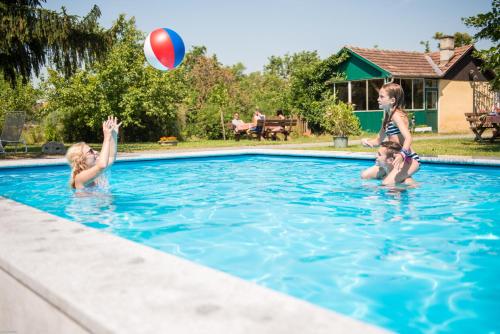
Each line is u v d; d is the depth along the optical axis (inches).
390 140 262.8
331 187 275.9
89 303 64.7
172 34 356.5
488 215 195.3
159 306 63.6
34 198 250.7
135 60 843.4
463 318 91.7
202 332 55.2
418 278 117.3
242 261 136.5
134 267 81.7
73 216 203.3
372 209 210.7
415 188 263.7
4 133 551.8
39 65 590.2
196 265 83.0
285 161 447.8
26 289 78.7
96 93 816.9
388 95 251.3
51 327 71.5
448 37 979.9
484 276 118.6
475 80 1042.1
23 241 100.7
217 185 299.6
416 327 87.9
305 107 925.8
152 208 222.1
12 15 512.7
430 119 963.3
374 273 122.3
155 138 886.4
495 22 459.8
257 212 211.2
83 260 86.1
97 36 592.4
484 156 381.4
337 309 97.7
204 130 874.8
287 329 55.6
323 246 151.8
